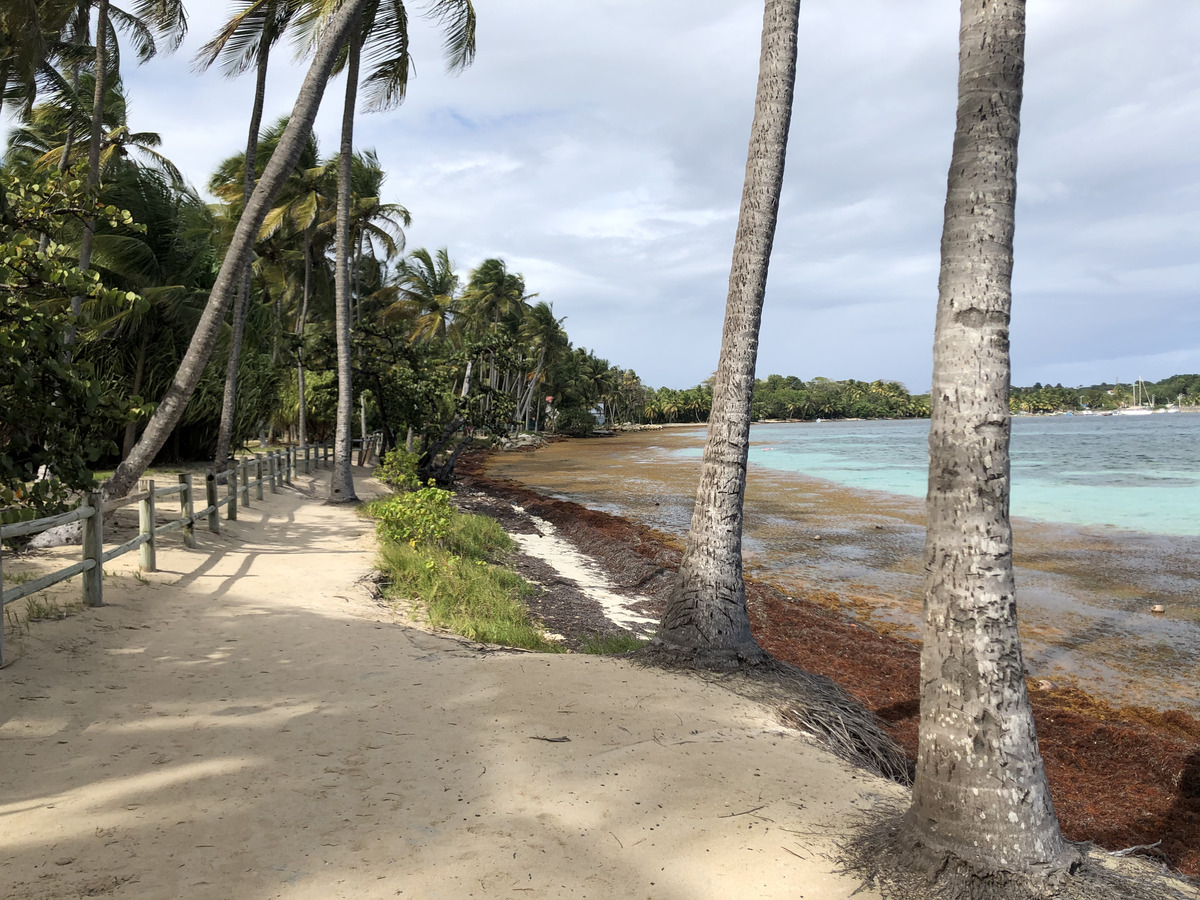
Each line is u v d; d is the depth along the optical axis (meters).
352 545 12.44
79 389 6.22
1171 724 7.13
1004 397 3.36
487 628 8.29
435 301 39.53
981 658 3.25
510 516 21.70
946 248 3.48
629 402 141.62
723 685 6.41
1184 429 96.50
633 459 49.16
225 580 8.91
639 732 5.01
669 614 7.29
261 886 2.99
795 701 6.28
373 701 5.33
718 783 4.24
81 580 7.60
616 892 3.09
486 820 3.65
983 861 3.11
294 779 3.99
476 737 4.72
